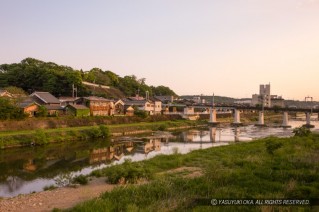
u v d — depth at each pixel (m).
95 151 37.16
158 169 21.05
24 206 13.67
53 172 26.00
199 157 26.09
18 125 45.59
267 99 145.00
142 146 41.91
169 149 39.19
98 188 16.77
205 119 100.00
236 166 19.97
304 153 22.94
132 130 59.62
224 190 12.62
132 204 11.36
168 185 13.78
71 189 16.81
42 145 40.06
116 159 32.16
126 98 96.81
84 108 61.78
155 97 119.75
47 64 98.25
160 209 10.57
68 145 41.00
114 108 73.62
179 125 76.00
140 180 17.78
